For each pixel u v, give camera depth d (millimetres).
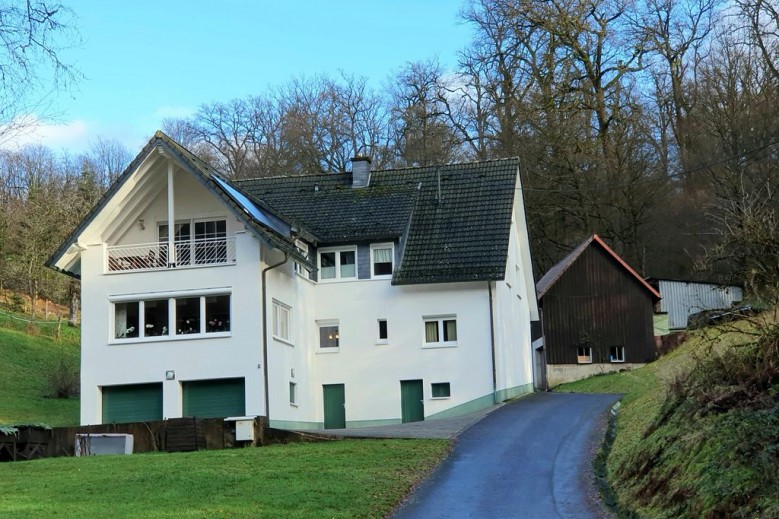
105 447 27797
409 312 36719
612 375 45438
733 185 43312
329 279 37562
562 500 18297
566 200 57781
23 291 56031
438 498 18922
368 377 36688
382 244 37250
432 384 36188
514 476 20891
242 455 24547
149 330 32938
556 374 49406
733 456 13992
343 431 29484
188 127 68188
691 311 53469
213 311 32562
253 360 31703
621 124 56281
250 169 64500
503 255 36406
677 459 15922
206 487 19266
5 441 26719
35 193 56125
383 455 23641
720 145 52969
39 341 48719
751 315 18953
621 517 16031
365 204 39250
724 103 52656
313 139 63344
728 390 16781
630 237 57500
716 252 18172
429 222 38562
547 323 49875
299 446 26344
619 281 50500
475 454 23828
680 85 56438
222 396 32156
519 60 57250
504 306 38188
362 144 62938
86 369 32875
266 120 65812
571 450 23812
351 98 63875
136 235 34688
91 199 61844
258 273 32031
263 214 35750
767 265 17438
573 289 50344
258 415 30984
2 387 40438
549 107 55812
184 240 34156
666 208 56562
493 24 57438
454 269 36250
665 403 19781
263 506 17391
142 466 22719
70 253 33625
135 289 32906
